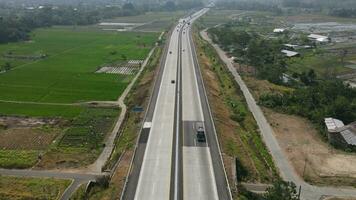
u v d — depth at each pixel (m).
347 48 197.25
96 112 103.06
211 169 63.53
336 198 63.84
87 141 85.12
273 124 96.25
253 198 60.25
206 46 199.88
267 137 88.31
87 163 74.88
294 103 110.31
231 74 144.62
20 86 124.94
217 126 82.62
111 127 93.19
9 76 136.88
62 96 115.75
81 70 148.12
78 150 80.62
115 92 120.56
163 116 87.50
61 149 80.94
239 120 96.25
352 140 84.62
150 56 175.50
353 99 108.00
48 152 79.12
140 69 151.75
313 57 176.38
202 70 136.25
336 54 182.12
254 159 74.62
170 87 111.69
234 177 61.59
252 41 185.50
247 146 80.25
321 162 76.75
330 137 86.75
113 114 101.88
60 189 64.31
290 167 74.12
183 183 59.00
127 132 85.50
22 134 88.38
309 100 108.81
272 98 113.00
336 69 154.62
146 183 58.94
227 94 118.62
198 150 70.56
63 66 154.25
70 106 107.31
